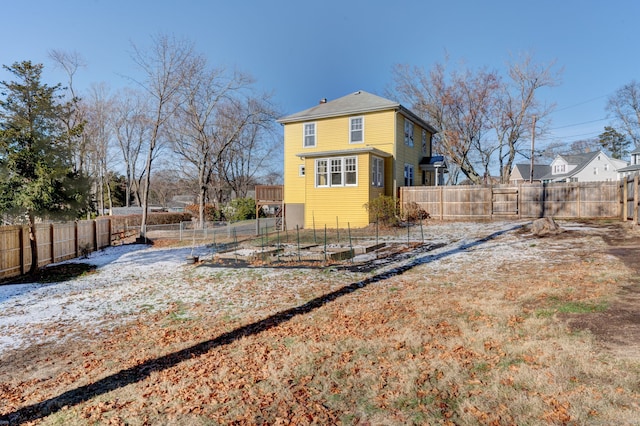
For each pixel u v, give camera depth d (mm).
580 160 48750
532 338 4594
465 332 5074
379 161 20047
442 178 26938
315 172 19875
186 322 6867
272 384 4125
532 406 3205
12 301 9289
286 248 13914
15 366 5398
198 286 9516
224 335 5969
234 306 7602
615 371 3564
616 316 4941
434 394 3600
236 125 34156
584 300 5758
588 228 13758
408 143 22547
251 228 25922
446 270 9242
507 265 9195
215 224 29547
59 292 10117
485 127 31672
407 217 19453
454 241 13625
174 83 24000
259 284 9180
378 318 6090
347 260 11336
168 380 4492
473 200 19984
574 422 2924
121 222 31203
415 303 6730
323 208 19688
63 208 13969
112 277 11891
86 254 17266
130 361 5262
